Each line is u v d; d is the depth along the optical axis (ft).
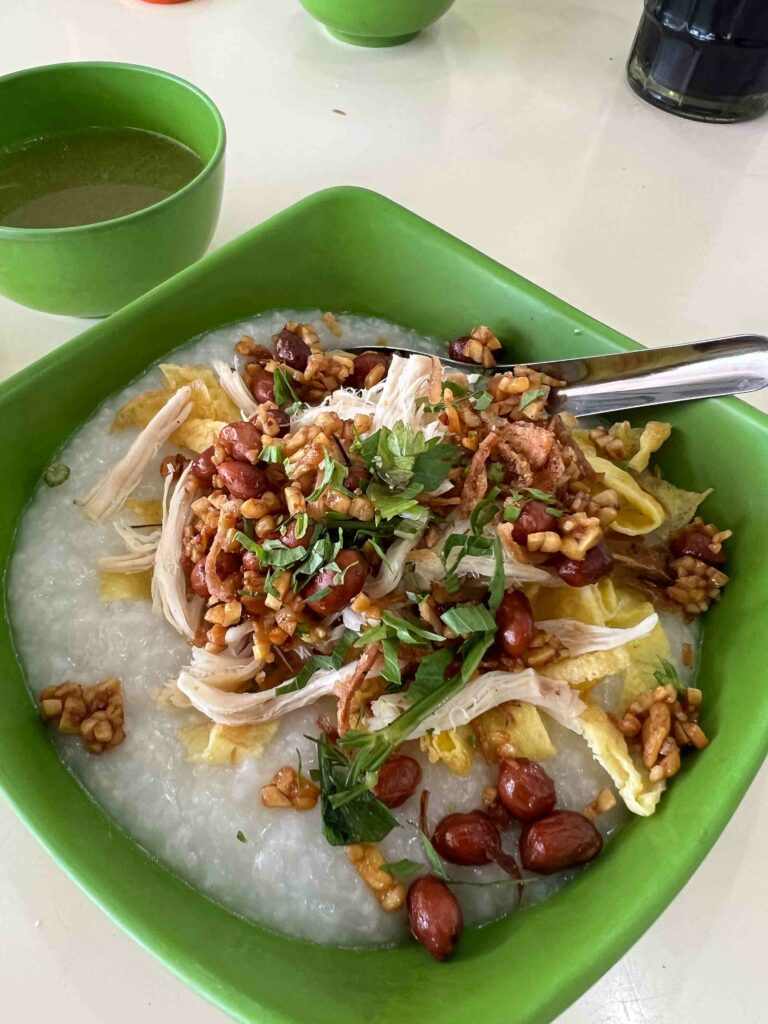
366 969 0.61
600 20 1.49
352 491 0.73
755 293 1.08
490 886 0.66
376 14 1.27
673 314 1.05
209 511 0.77
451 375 0.88
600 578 0.75
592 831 0.66
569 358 0.91
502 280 0.91
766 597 0.73
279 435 0.81
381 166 1.21
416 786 0.69
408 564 0.74
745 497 0.80
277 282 0.96
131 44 1.37
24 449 0.79
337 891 0.65
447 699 0.69
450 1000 0.55
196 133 1.00
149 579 0.79
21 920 0.62
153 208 0.85
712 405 0.81
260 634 0.72
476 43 1.42
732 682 0.71
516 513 0.74
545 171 1.22
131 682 0.73
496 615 0.72
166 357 0.90
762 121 1.32
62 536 0.78
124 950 0.61
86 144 1.02
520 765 0.68
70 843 0.58
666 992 0.62
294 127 1.25
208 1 1.47
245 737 0.70
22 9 1.43
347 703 0.68
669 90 1.29
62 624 0.74
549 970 0.54
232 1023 0.59
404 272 0.97
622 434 0.88
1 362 0.96
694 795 0.64
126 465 0.81
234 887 0.65
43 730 0.70
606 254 1.11
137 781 0.68
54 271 0.86
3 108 0.97
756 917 0.66
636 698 0.74
